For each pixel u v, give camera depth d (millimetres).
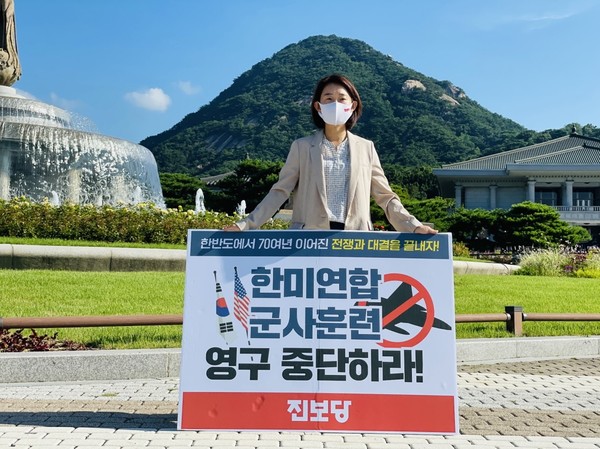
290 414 3818
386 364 3877
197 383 3883
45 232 13211
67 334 6848
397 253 4043
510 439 3967
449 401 3846
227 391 3863
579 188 62938
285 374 3869
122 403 4848
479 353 6992
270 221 16688
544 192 64188
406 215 4246
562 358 7359
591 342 7598
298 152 4324
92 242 12859
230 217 15820
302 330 3922
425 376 3869
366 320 3936
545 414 4684
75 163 19125
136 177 20906
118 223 13781
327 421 3803
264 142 136750
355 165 4281
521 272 19141
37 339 6297
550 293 11508
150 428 4082
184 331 3941
